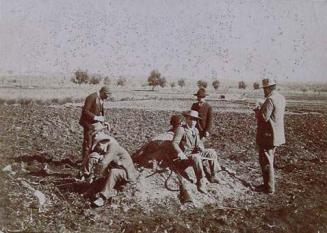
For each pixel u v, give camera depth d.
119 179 7.61
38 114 8.74
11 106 8.68
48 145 8.50
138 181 7.74
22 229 7.44
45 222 7.45
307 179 8.52
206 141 8.69
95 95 7.82
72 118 8.77
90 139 7.73
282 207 7.97
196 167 7.81
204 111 8.48
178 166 7.93
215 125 8.75
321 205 8.07
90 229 7.36
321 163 8.85
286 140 9.15
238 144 8.64
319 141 9.07
